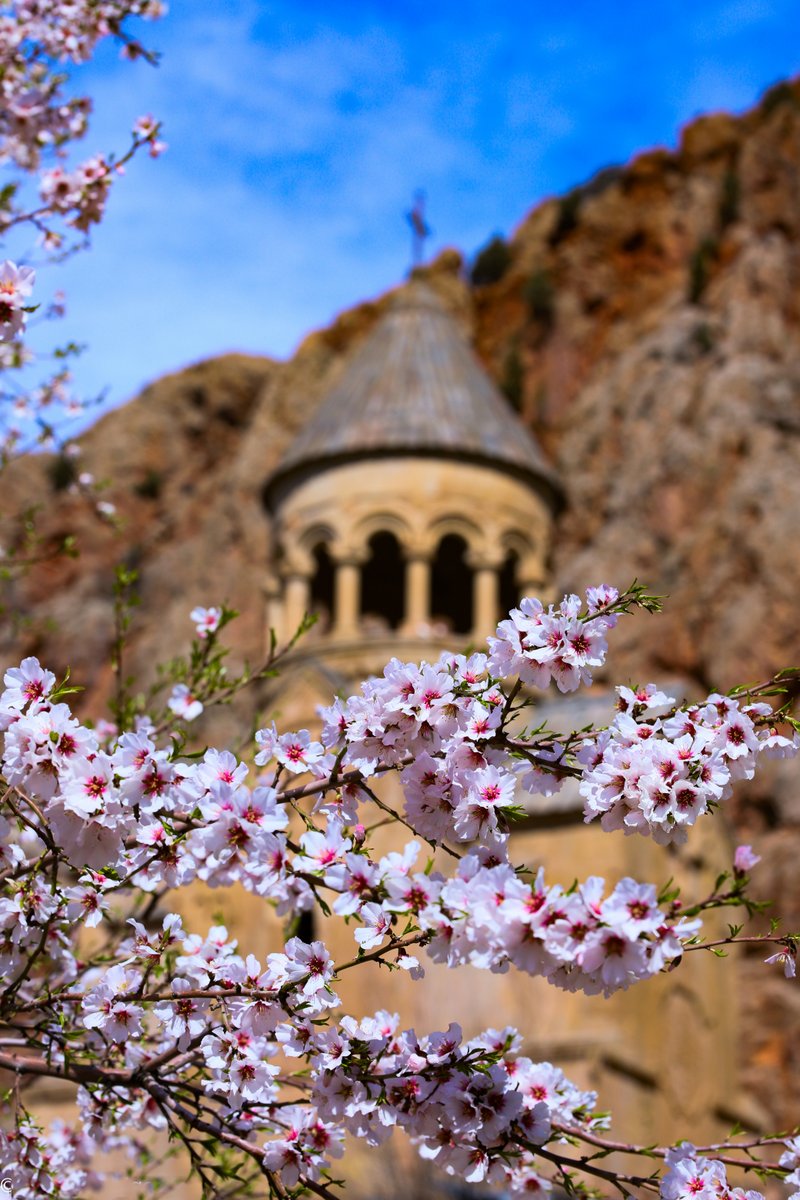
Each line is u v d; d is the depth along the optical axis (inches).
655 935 221.3
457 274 2503.7
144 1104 335.3
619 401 2096.5
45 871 274.1
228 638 2117.4
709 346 2080.5
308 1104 303.7
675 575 1820.9
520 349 2383.1
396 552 1480.1
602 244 2412.6
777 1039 1433.3
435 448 1375.5
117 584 431.2
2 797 249.9
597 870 1188.5
